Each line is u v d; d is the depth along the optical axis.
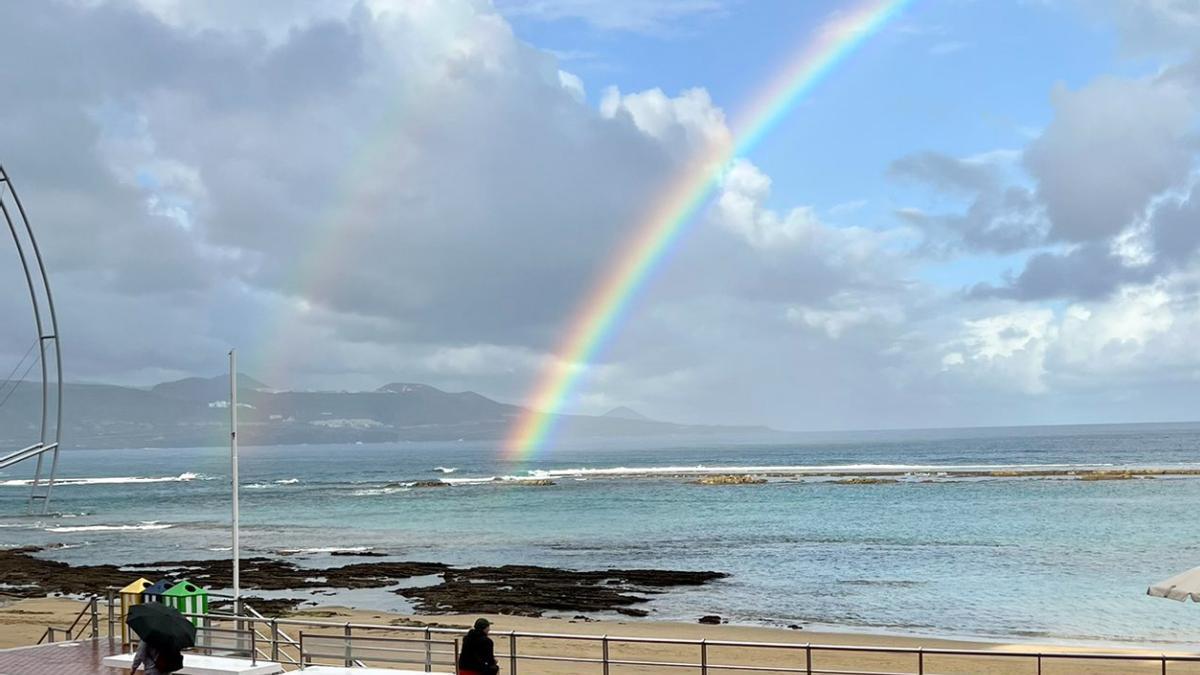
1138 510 94.69
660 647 36.91
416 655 32.53
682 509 111.38
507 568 63.41
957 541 75.06
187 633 16.94
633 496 132.50
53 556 80.25
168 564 70.94
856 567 62.28
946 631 40.97
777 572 60.53
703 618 43.88
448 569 63.56
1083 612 45.16
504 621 43.84
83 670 21.08
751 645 20.33
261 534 94.19
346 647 22.17
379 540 86.44
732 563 65.69
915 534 80.56
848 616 45.03
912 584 54.91
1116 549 68.12
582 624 43.00
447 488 160.50
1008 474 153.38
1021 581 55.25
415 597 52.09
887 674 21.84
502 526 97.00
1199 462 182.38
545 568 63.28
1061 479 139.75
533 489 152.38
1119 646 36.97
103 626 38.34
